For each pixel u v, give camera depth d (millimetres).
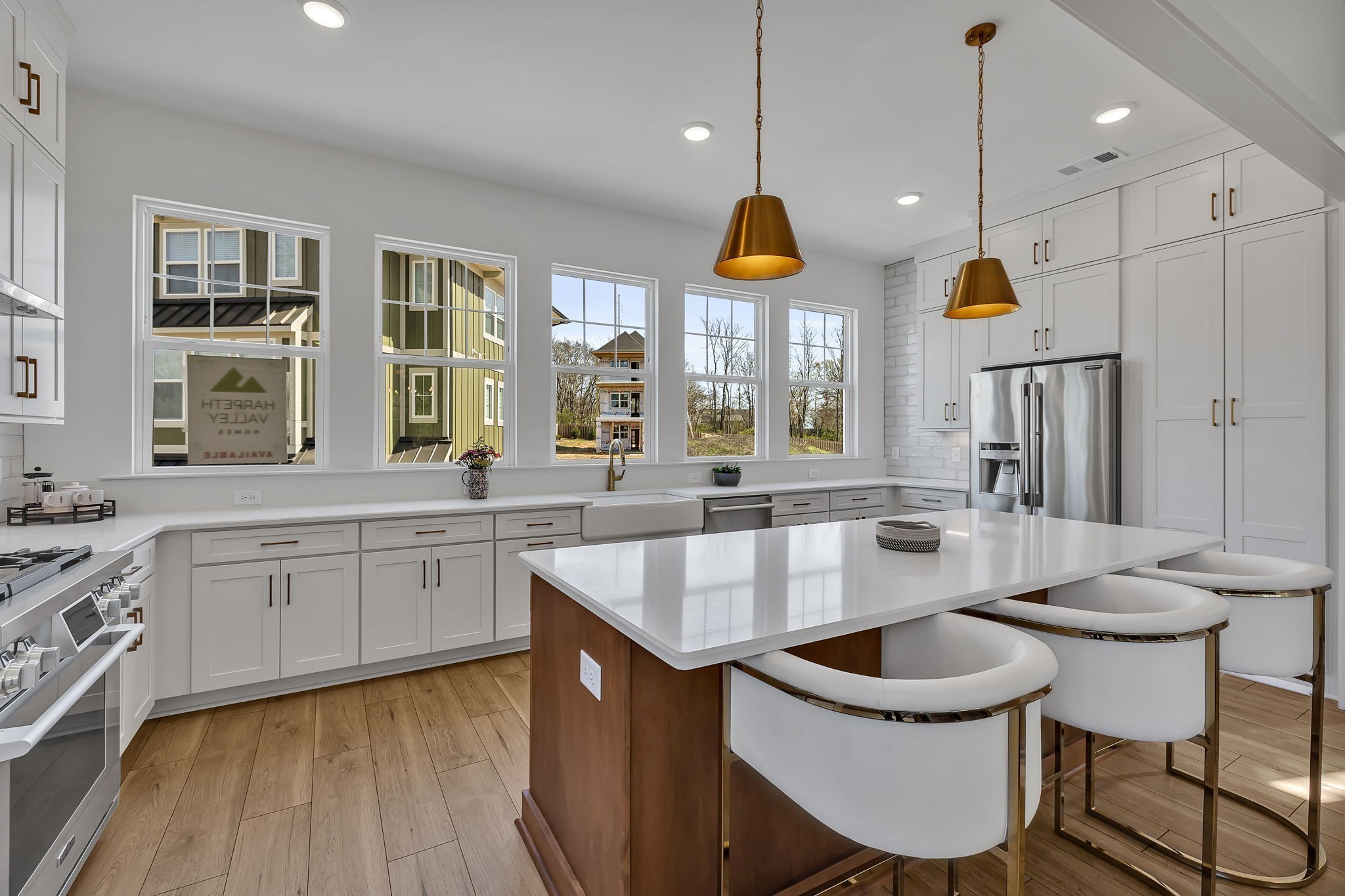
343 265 3289
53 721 1225
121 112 2797
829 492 4508
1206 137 3109
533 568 1748
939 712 943
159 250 2979
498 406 3830
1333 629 2746
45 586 1476
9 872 1208
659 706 1342
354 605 2832
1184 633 1308
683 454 4449
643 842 1324
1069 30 2307
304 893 1600
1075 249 3686
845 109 2867
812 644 1527
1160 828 1872
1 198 1854
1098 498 3451
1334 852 1745
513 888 1631
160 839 1795
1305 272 2797
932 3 2164
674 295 4391
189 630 2510
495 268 3846
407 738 2406
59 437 2674
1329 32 1950
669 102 2824
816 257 5125
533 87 2705
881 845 999
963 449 4887
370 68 2568
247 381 3146
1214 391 3086
